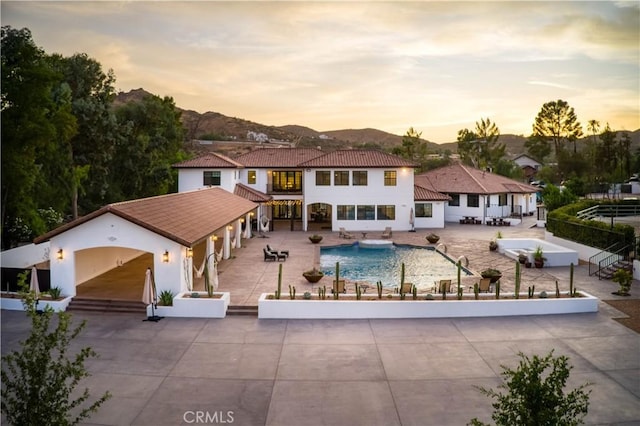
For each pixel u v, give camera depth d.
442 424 11.81
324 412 12.37
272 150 55.62
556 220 36.84
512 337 17.91
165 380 14.18
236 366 15.19
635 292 24.11
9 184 29.52
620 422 11.97
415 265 32.34
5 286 22.38
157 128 62.12
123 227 21.34
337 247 39.09
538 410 8.10
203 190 36.69
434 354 16.25
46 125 29.59
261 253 35.03
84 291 22.92
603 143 87.88
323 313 20.16
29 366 8.80
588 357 16.05
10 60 28.84
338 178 47.78
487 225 51.78
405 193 47.84
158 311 20.25
